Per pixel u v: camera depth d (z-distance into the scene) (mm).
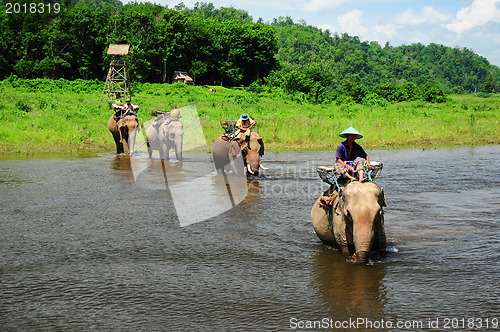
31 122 26125
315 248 7215
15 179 13266
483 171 15148
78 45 84000
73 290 5676
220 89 88500
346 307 5191
